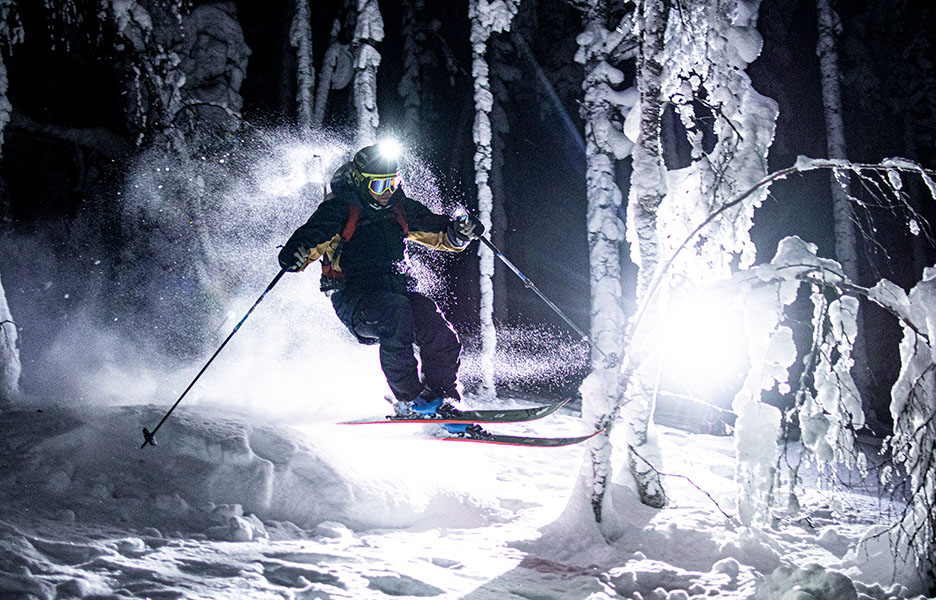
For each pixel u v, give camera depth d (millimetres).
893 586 4852
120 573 4008
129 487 5168
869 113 17500
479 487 6664
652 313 6367
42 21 12867
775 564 5305
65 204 13969
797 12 17750
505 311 16438
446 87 18031
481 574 4812
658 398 14227
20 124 11664
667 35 6430
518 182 18719
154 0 11273
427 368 5102
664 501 6543
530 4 16422
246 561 4438
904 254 16922
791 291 5527
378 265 5094
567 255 19359
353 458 6129
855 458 5750
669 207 6617
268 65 16688
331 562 4609
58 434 5465
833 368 5680
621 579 4918
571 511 5723
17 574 3717
